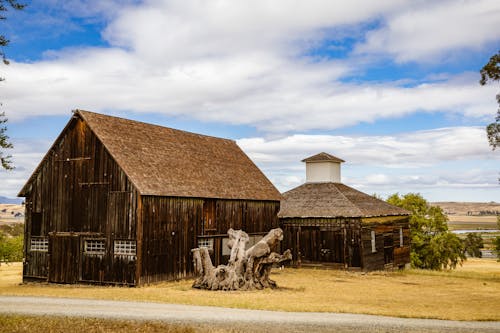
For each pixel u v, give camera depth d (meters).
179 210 30.39
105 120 31.12
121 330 13.33
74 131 30.27
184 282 29.30
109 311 16.75
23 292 23.97
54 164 30.72
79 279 28.80
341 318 15.99
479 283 32.78
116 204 28.16
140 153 30.72
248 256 25.95
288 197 44.41
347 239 38.47
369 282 32.25
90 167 29.39
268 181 42.12
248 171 41.16
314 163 46.94
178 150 35.19
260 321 14.98
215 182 34.91
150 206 28.12
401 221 44.69
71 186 29.92
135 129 33.16
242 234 27.09
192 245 31.27
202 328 13.71
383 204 44.22
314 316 16.30
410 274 38.59
